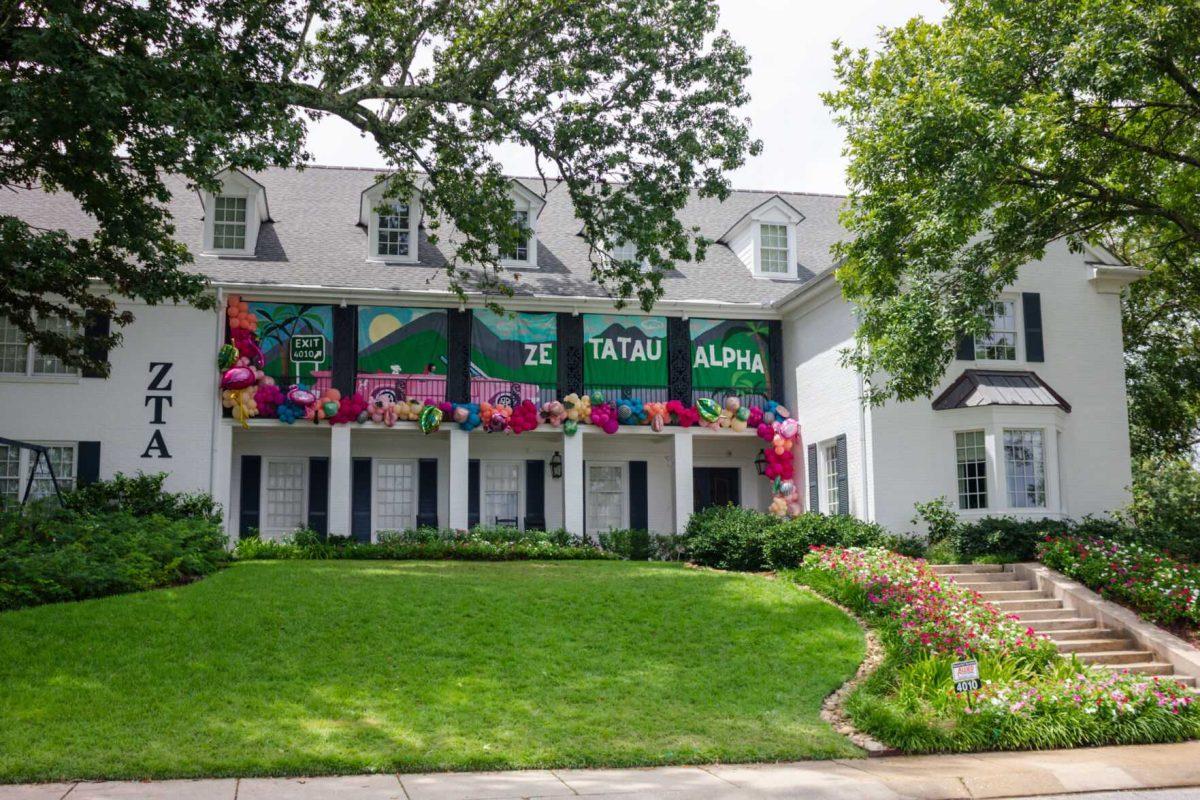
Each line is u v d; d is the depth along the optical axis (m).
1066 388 21.38
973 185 15.18
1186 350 28.59
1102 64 14.27
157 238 15.63
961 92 15.84
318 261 23.70
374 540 23.73
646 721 10.44
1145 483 27.98
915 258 17.78
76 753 8.55
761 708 11.12
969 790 8.84
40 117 13.66
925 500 20.39
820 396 22.77
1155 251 24.97
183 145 13.79
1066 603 16.33
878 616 14.52
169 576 15.26
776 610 14.80
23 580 13.40
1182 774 9.60
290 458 23.56
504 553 20.95
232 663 11.24
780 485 23.66
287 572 16.42
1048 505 20.09
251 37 16.17
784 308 24.27
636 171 20.06
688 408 23.88
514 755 9.24
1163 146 17.11
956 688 10.97
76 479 20.89
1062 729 10.92
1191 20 14.66
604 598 15.07
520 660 12.13
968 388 20.50
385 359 22.94
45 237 14.46
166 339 21.62
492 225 20.80
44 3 13.53
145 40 14.69
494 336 23.56
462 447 22.84
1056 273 21.80
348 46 18.28
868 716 10.81
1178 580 15.37
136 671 10.73
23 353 21.22
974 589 16.95
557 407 22.97
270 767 8.55
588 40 19.16
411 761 8.94
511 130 19.38
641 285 20.77
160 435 21.31
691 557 20.86
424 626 13.13
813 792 8.44
